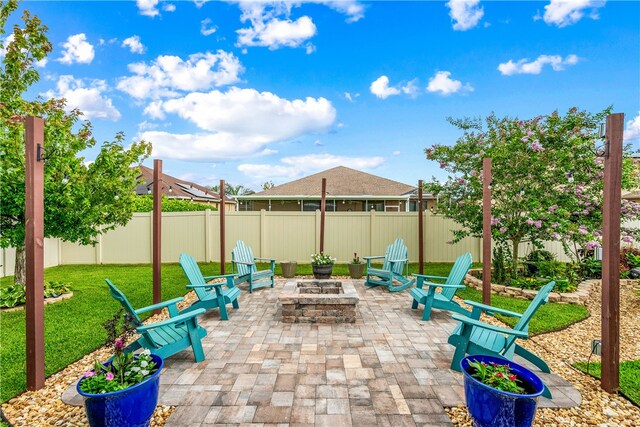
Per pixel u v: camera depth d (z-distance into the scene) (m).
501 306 5.18
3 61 5.60
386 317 4.72
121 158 5.81
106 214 5.89
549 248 8.74
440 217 9.26
